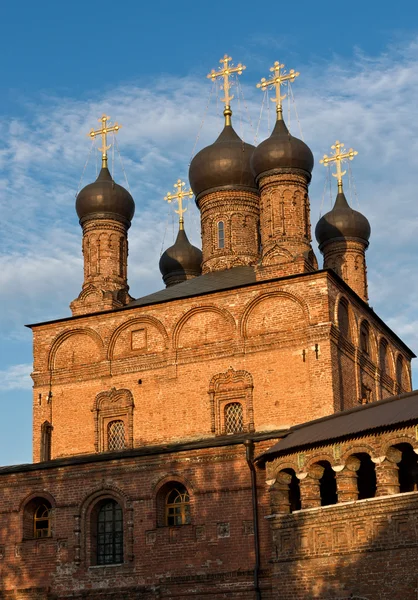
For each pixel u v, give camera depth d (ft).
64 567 135.64
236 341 146.20
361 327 155.74
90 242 169.07
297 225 155.84
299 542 114.11
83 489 137.49
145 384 150.41
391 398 116.37
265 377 143.33
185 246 198.70
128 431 149.07
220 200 173.58
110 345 154.40
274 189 157.38
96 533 137.39
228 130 179.01
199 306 150.00
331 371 139.44
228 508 127.85
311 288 143.74
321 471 115.75
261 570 123.44
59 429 153.79
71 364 156.66
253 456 127.95
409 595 101.09
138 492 134.10
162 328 151.53
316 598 110.63
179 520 133.08
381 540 104.99
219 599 125.08
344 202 185.57
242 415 143.84
